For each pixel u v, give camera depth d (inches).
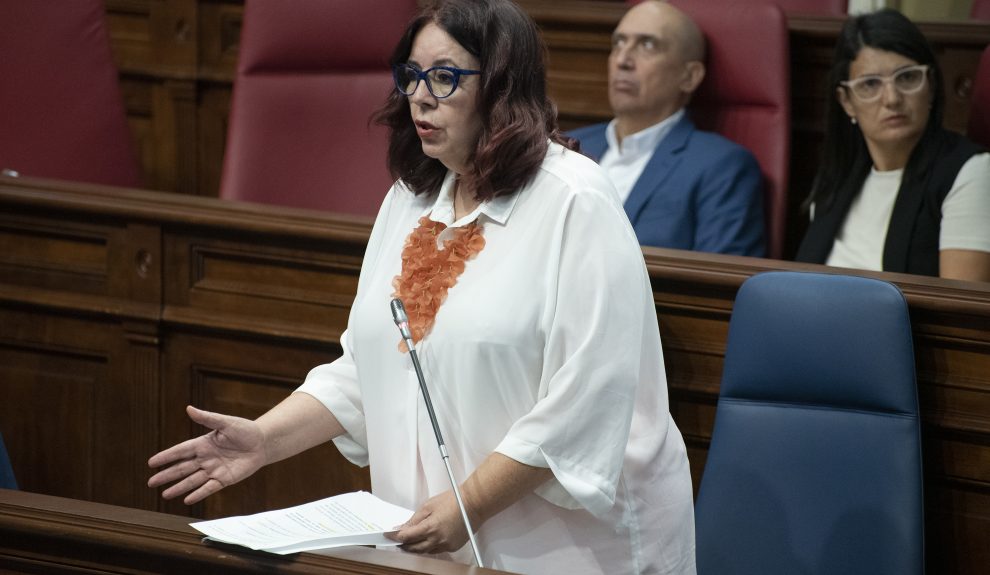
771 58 392.8
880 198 361.1
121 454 347.3
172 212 330.0
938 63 388.8
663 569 232.2
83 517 191.2
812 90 414.0
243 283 331.0
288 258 325.1
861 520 253.6
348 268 319.9
